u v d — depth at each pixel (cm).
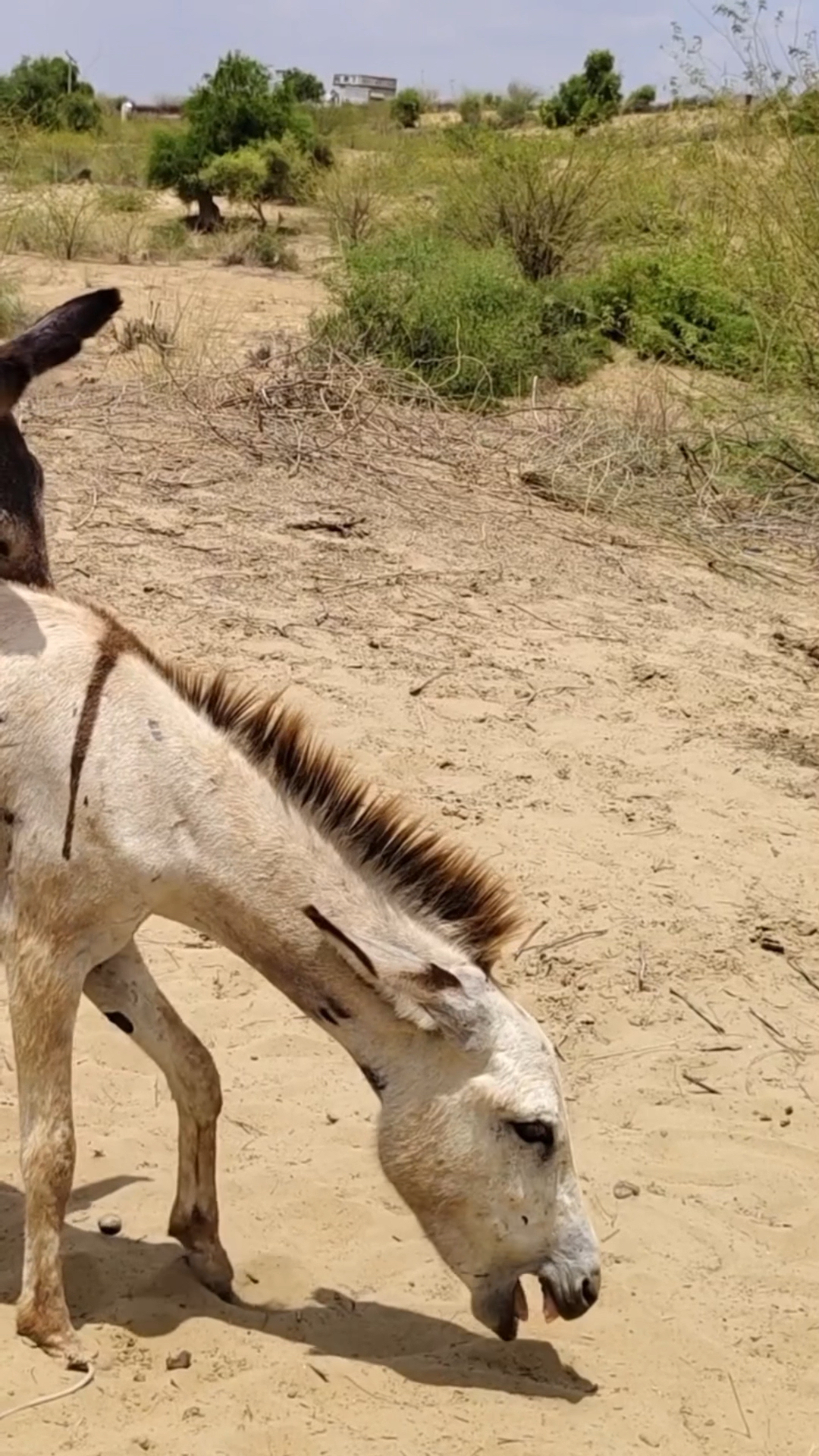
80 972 223
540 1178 216
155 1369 220
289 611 489
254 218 1445
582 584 554
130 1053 305
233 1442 204
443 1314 242
